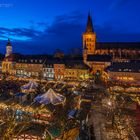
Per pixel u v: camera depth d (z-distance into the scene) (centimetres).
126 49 19150
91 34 19312
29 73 16812
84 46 18612
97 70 16450
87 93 9562
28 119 5656
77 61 16588
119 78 13462
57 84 10994
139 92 9675
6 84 10594
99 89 10750
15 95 7650
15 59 17662
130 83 12850
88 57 16888
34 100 6775
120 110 6912
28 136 4588
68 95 8788
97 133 5450
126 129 5525
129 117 6400
